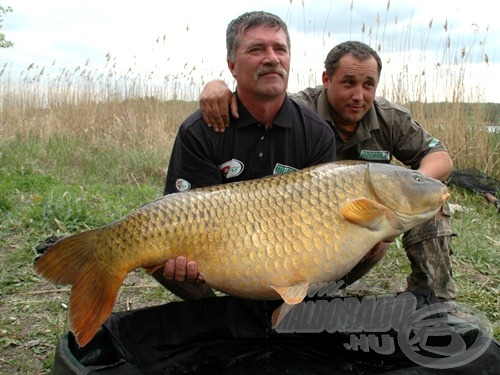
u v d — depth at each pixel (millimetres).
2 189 3002
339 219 1186
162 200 1184
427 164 1714
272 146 1460
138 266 1171
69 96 5465
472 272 2107
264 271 1162
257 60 1376
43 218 2510
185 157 1456
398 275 2061
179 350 1337
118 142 4711
